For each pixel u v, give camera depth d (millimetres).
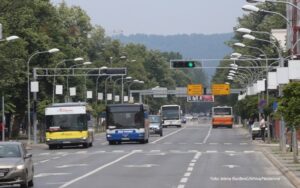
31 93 130000
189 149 86688
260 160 63531
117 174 48031
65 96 146625
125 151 82812
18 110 134125
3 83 95688
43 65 135750
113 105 102938
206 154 74562
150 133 140875
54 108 95250
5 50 94875
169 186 38531
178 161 62438
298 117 47250
